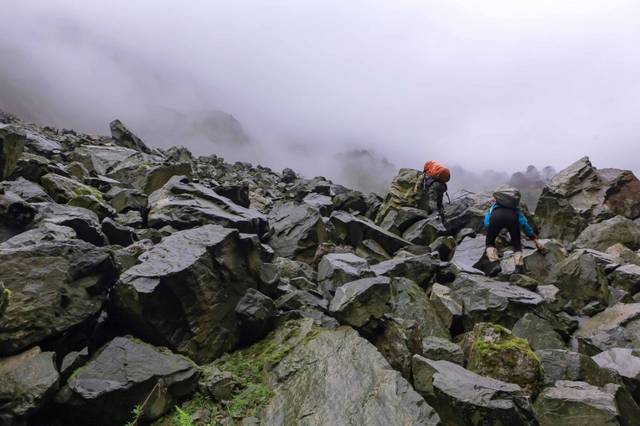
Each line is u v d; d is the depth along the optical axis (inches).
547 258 428.8
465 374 209.0
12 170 349.1
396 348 237.5
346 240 502.9
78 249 201.5
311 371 203.5
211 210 409.4
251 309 233.6
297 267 358.9
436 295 327.3
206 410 184.5
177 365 190.5
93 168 597.9
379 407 176.1
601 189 716.7
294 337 231.6
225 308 234.4
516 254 415.5
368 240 495.5
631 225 551.8
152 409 175.6
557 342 292.4
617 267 420.2
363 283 259.0
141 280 203.2
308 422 173.6
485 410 176.4
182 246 236.4
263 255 353.4
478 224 601.3
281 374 205.0
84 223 272.8
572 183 742.5
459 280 354.6
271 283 272.1
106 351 184.7
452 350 244.5
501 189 426.0
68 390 164.7
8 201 253.4
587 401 198.7
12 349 167.2
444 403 187.9
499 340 235.1
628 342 297.1
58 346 183.9
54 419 167.2
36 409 153.5
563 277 389.7
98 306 198.5
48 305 180.2
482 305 322.0
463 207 638.5
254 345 235.1
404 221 602.2
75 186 381.7
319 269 360.2
